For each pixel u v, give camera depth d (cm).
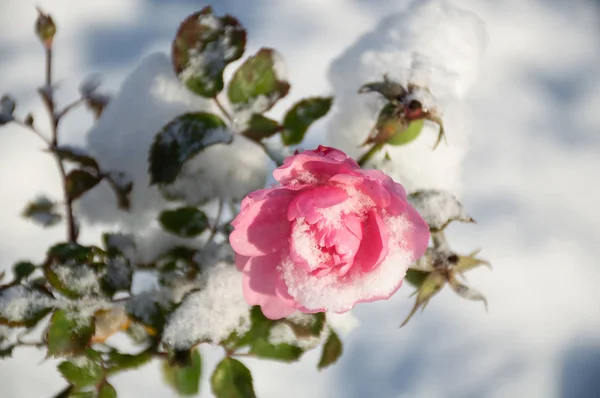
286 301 31
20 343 35
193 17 34
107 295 34
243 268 32
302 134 35
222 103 36
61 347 33
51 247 34
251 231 31
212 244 35
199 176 36
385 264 30
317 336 34
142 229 36
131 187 36
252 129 35
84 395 33
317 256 31
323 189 31
